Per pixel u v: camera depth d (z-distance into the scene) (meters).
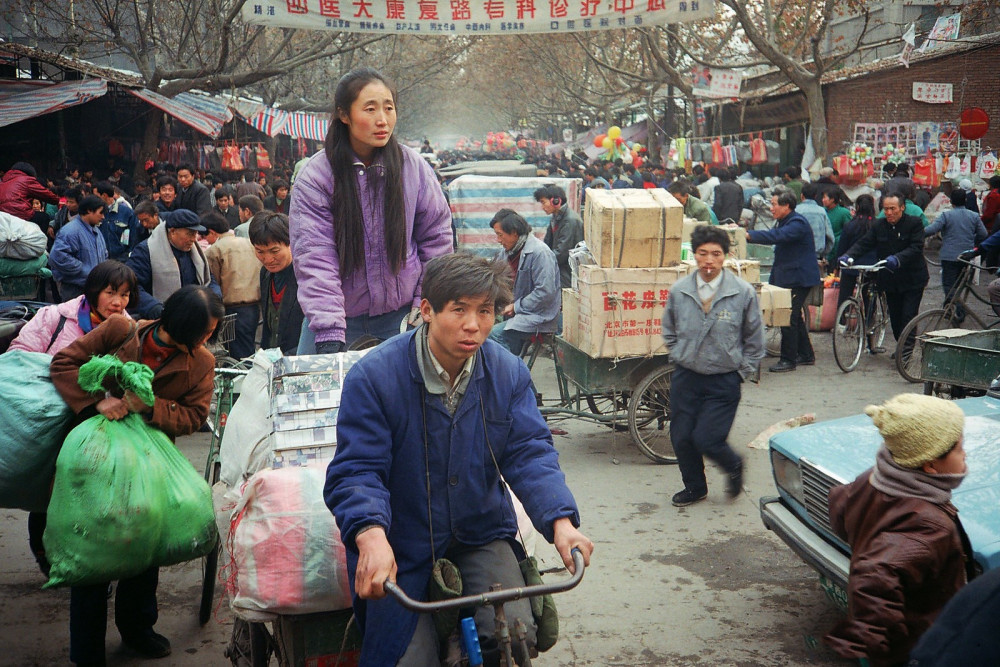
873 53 27.31
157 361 3.34
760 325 5.07
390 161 3.63
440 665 2.32
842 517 3.06
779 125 23.44
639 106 35.47
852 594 2.77
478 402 2.43
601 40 31.44
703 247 5.03
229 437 3.29
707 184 16.77
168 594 4.32
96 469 3.04
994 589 1.58
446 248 3.96
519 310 6.80
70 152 19.22
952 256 11.73
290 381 3.06
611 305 6.08
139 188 14.92
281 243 5.52
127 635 3.68
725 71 19.73
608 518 5.27
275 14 8.63
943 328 8.74
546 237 9.28
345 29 8.70
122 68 28.38
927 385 6.47
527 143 43.00
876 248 9.04
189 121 16.47
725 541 4.91
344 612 2.76
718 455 5.11
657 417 6.35
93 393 3.21
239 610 2.74
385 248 3.69
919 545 2.71
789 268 8.84
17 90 14.95
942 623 1.63
